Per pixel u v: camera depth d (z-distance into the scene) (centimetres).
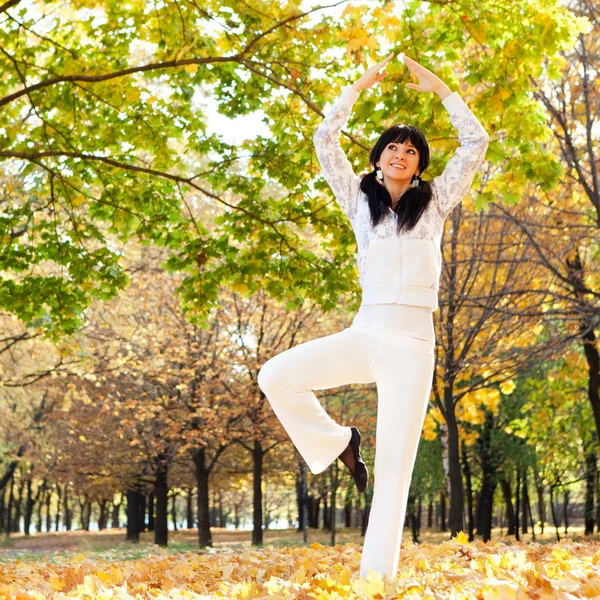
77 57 948
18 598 339
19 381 2152
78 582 436
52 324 1120
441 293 1373
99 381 2025
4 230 1040
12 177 1309
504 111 780
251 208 998
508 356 1234
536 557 559
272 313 2053
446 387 1388
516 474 2728
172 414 2128
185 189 1023
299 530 4144
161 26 899
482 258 1266
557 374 1608
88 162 1005
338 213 977
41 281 1058
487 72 776
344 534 3600
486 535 2300
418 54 787
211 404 2084
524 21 759
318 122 920
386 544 339
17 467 3325
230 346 1994
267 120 956
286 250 995
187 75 938
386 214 357
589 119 1095
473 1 759
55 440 2772
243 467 2788
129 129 991
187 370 2002
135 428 2253
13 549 2805
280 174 967
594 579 305
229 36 869
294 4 816
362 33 698
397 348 341
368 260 355
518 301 1263
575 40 756
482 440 2252
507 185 822
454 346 1345
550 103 1115
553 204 1210
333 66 869
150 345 2056
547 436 2153
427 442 2275
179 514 7150
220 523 5966
